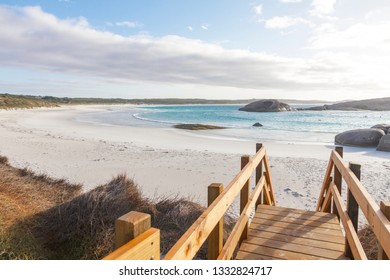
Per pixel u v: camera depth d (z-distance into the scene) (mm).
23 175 8016
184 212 5668
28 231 4273
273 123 42219
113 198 5387
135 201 5992
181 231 5125
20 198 5582
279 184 10359
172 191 9305
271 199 6840
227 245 2742
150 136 23828
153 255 1371
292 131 30203
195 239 1756
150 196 8680
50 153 14852
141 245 1262
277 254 3736
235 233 3066
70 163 12719
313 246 3941
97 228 4551
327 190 6145
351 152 17984
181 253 1532
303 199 8828
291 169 12508
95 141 19734
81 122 38375
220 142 20922
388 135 18562
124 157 14328
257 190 4613
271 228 4520
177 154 15367
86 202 4984
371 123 46500
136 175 11070
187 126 31844
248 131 29656
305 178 11102
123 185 6297
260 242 4047
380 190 9750
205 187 9812
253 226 4598
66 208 4875
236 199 8398
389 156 16500
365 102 136250
